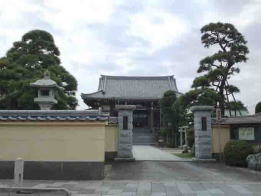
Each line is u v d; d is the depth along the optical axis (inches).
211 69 960.9
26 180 468.1
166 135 1569.9
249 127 698.2
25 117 486.6
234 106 983.0
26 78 853.2
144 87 2242.9
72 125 486.0
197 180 473.1
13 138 486.6
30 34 1002.7
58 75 889.5
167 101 1455.5
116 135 770.8
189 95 936.9
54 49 1005.2
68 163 480.1
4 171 478.9
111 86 2219.5
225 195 365.4
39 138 486.6
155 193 377.4
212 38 989.2
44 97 601.3
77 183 444.8
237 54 952.3
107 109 1898.4
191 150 937.5
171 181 462.6
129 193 377.4
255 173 549.0
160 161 740.7
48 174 478.0
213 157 759.1
